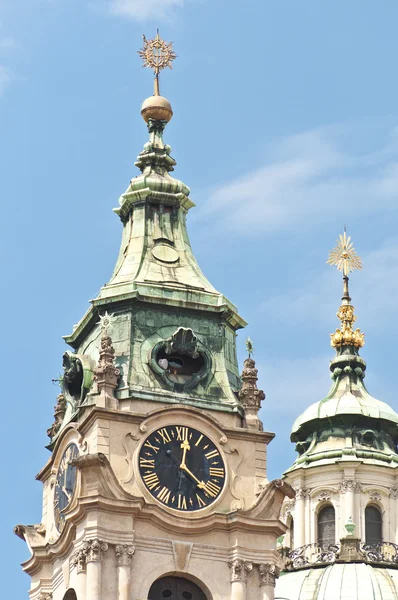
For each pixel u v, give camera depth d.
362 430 190.62
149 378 135.88
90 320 139.50
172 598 132.25
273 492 134.25
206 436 135.25
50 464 138.38
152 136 146.75
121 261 142.12
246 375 138.25
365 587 179.38
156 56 149.38
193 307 138.88
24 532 138.00
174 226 143.25
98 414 133.75
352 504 186.25
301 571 183.75
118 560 130.88
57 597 134.50
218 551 133.12
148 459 133.75
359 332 197.00
